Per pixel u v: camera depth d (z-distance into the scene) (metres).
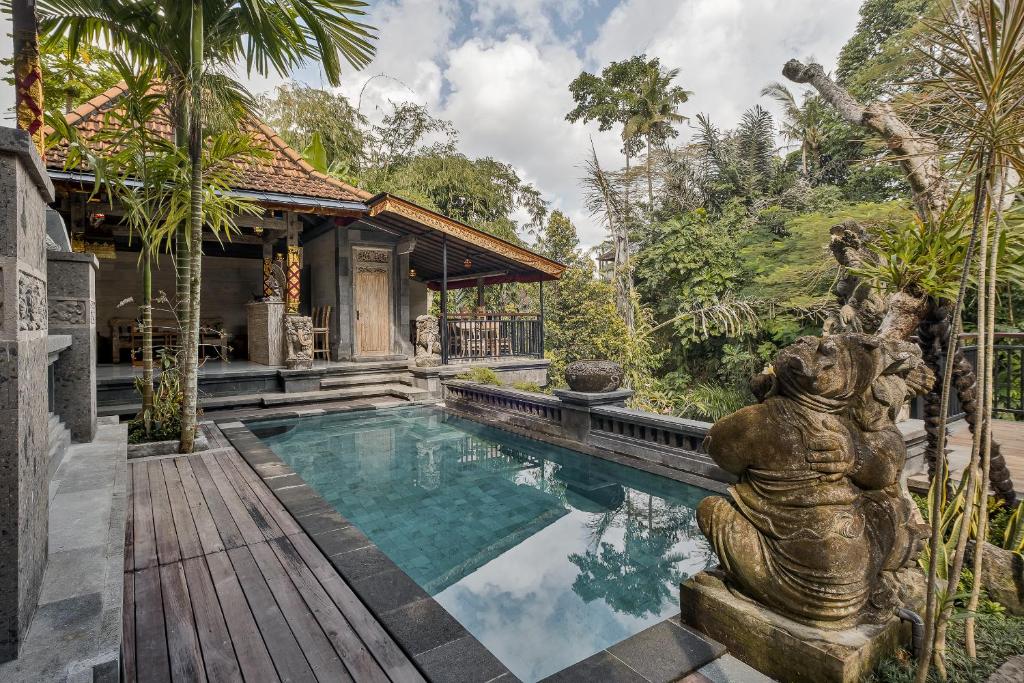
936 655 2.13
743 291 15.23
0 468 1.65
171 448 5.86
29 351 1.91
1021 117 1.70
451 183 22.03
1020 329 5.95
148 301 6.07
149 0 5.02
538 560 4.08
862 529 2.28
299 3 5.39
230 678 2.22
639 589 3.63
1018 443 4.82
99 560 2.28
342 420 9.17
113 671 1.65
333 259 12.48
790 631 2.21
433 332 11.68
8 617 1.65
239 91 5.82
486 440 7.87
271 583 3.06
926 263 2.82
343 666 2.33
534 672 2.71
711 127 19.42
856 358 2.34
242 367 10.61
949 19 1.94
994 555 2.63
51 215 5.08
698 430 5.50
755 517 2.45
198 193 5.48
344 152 20.83
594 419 6.92
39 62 5.21
